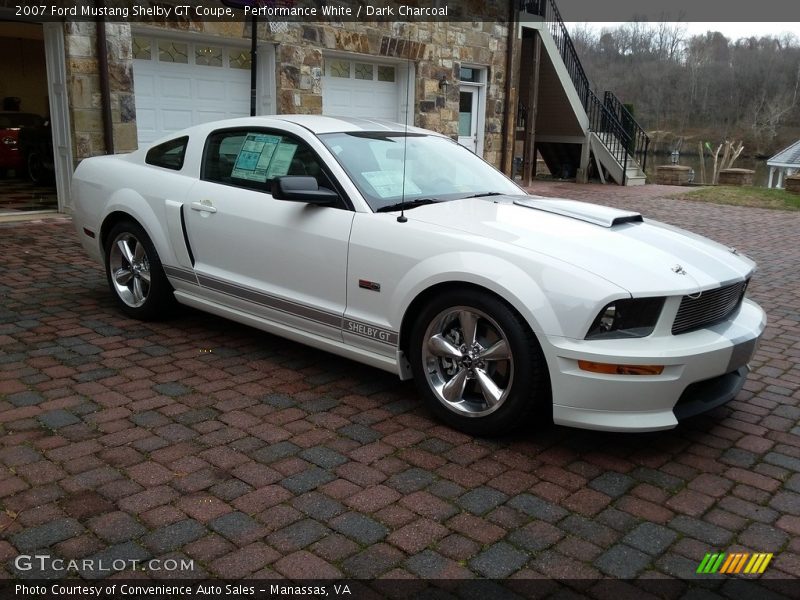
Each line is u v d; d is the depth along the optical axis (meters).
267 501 3.00
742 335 3.59
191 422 3.72
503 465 3.39
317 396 4.13
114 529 2.77
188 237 4.86
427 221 3.83
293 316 4.33
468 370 3.63
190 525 2.81
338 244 4.00
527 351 3.36
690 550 2.78
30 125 15.12
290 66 11.24
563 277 3.28
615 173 19.86
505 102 15.97
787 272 8.12
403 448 3.53
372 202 4.06
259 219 4.39
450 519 2.93
